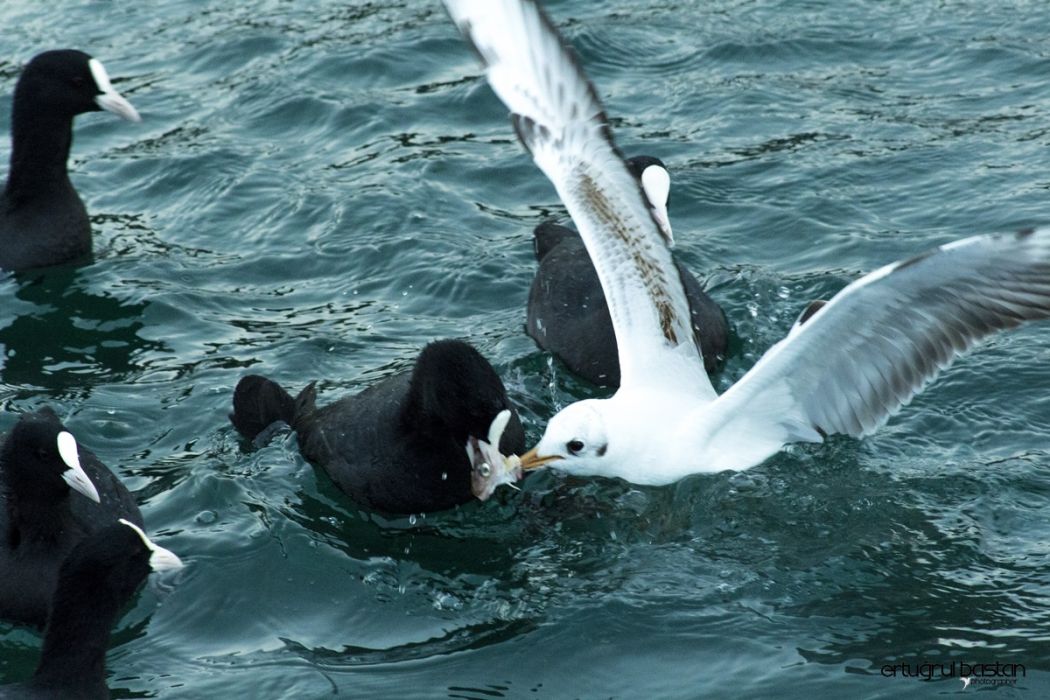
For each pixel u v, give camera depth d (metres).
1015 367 14.82
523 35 11.98
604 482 13.44
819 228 17.81
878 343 11.99
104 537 11.20
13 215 17.98
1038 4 22.52
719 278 16.98
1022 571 12.09
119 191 19.66
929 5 22.78
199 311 16.97
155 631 12.05
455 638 11.77
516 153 20.03
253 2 24.12
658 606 11.97
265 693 11.12
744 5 23.30
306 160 20.00
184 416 15.01
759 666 11.16
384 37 22.81
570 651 11.50
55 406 15.12
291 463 14.26
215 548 12.97
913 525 12.76
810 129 19.94
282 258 17.98
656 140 19.91
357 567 12.78
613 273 12.73
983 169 18.62
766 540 12.70
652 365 12.99
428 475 13.39
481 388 12.78
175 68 22.31
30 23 23.58
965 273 10.91
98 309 17.05
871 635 11.45
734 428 13.02
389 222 18.50
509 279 17.45
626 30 22.67
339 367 15.80
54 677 11.10
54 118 17.69
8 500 12.51
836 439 13.82
